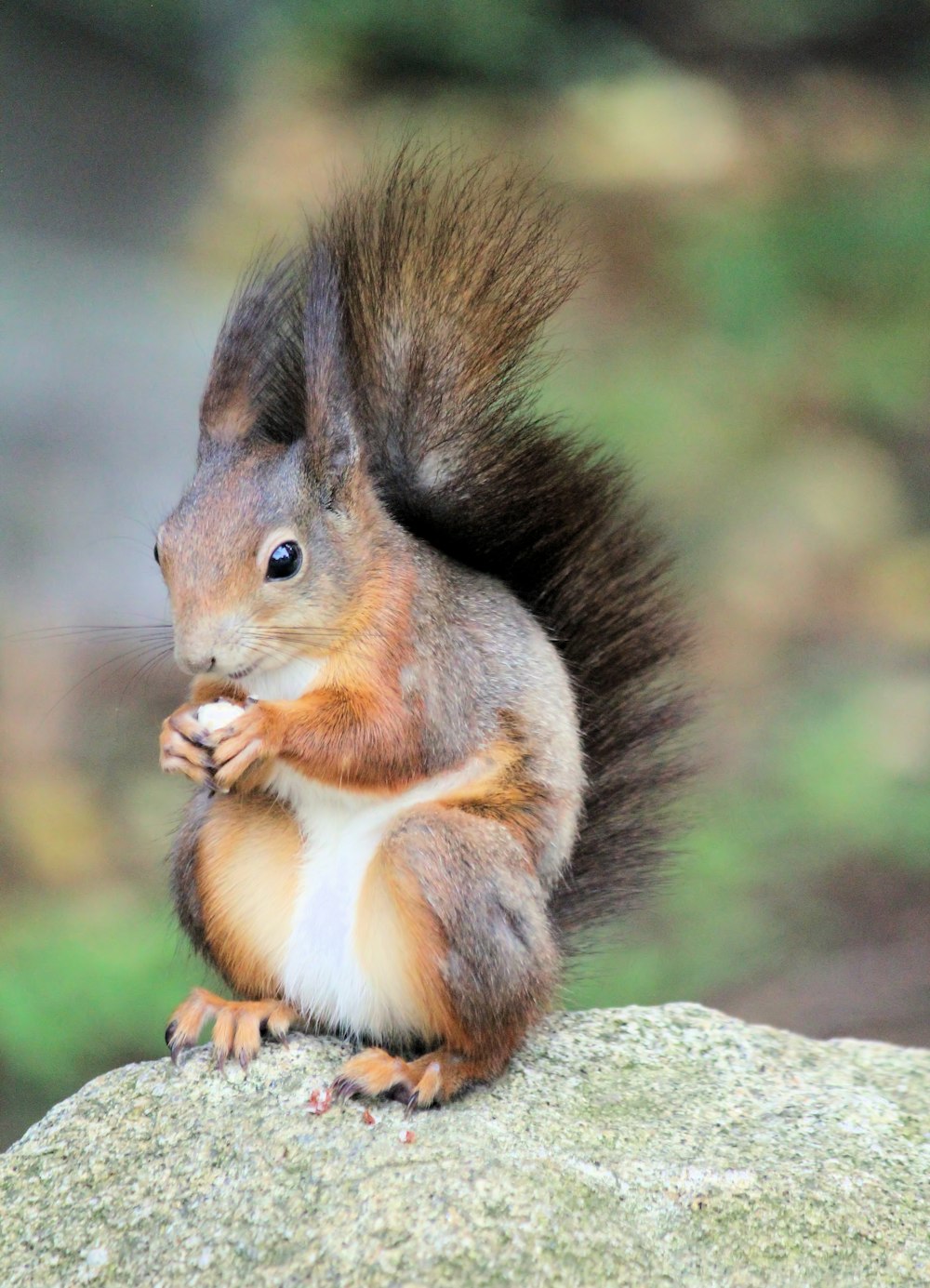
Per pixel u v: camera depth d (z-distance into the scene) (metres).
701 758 4.62
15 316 6.59
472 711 3.91
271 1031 3.90
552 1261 3.82
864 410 6.84
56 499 5.75
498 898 3.88
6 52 8.41
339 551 3.90
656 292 7.47
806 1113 3.90
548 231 3.96
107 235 7.40
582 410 6.54
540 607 3.99
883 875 4.60
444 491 3.96
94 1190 3.85
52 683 5.25
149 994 4.26
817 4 9.70
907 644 5.71
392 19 8.80
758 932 4.36
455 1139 3.86
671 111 8.51
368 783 3.90
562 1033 3.93
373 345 3.95
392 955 3.89
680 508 6.23
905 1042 4.29
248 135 8.40
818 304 7.40
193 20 8.97
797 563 6.05
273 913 3.91
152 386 6.30
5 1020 4.24
